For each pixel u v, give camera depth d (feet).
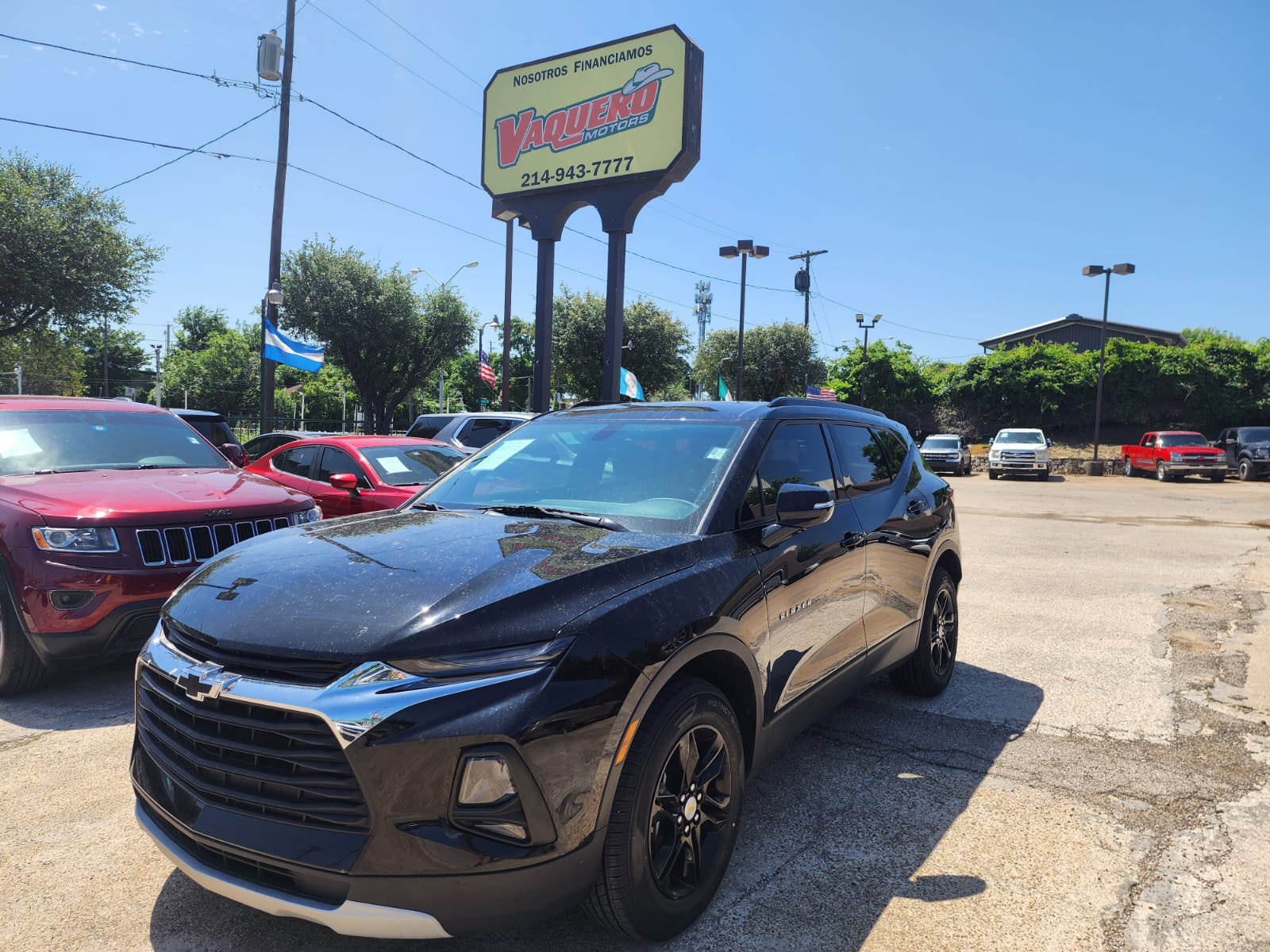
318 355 62.90
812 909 8.90
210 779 7.38
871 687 16.70
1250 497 66.08
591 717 7.18
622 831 7.44
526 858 6.84
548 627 7.38
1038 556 34.45
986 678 17.37
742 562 9.53
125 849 10.02
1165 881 9.53
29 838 10.24
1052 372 120.47
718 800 8.90
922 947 8.25
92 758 12.64
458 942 8.27
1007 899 9.13
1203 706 15.65
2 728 13.89
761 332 141.18
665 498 10.22
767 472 10.89
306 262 91.50
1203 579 29.12
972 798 11.68
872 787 12.01
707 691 8.48
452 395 226.58
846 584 11.82
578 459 11.54
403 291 94.89
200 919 8.61
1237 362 113.19
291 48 59.88
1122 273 97.91
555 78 47.21
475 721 6.74
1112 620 22.85
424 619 7.20
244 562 8.90
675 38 42.93
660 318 109.29
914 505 14.78
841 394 134.72
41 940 8.21
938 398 129.90
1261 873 9.70
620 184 45.16
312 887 6.79
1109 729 14.43
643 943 8.21
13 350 82.17
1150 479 91.56
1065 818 11.09
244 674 7.23
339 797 6.70
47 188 65.92
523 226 51.44
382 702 6.67
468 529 9.59
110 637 14.67
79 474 17.62
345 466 27.17
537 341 48.78
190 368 224.33
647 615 7.97
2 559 14.84
